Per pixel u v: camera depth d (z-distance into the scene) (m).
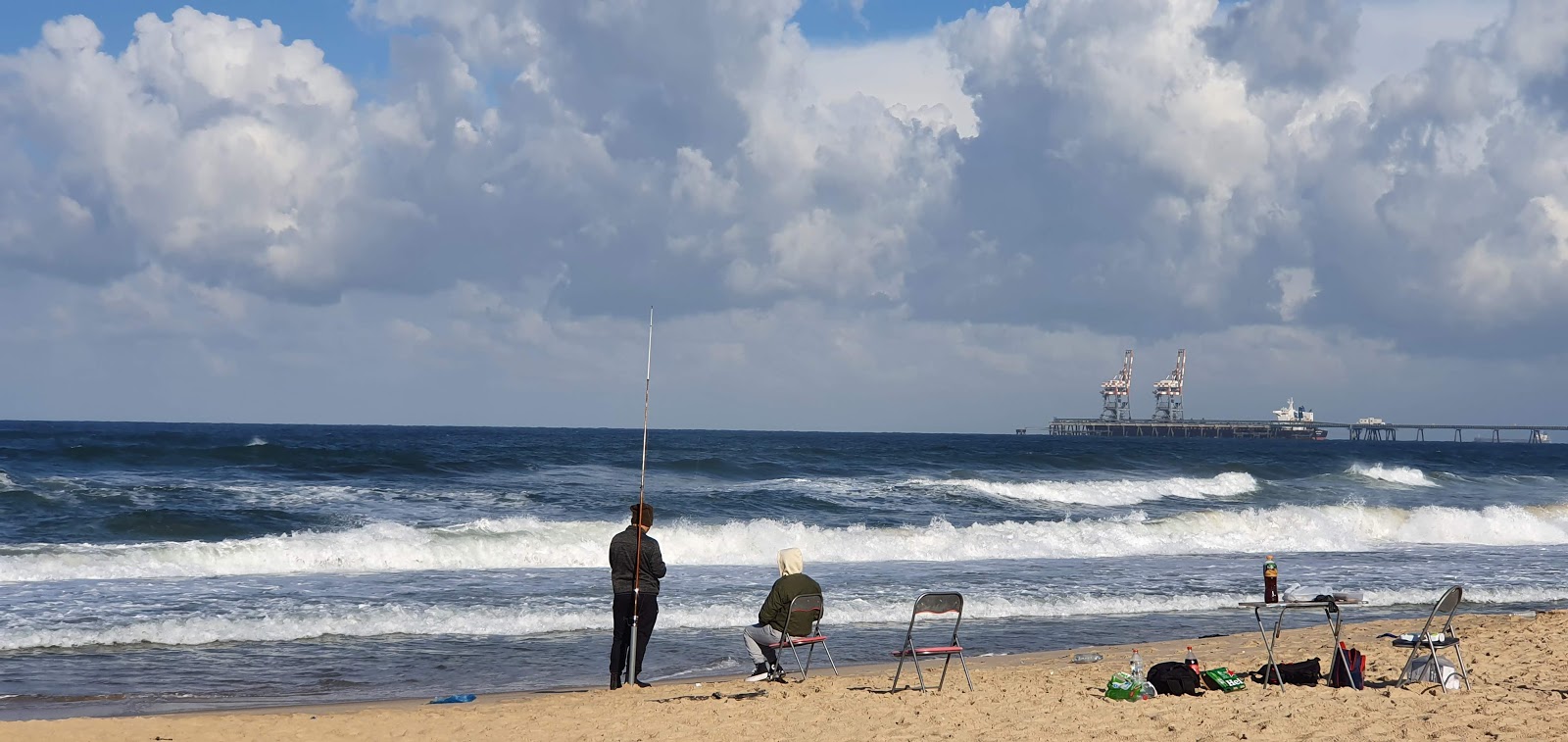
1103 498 36.28
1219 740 6.83
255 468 37.44
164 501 25.78
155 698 10.12
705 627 13.95
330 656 12.10
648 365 9.69
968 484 35.72
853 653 12.65
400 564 18.98
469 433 122.38
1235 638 13.07
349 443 68.69
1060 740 7.06
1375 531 27.39
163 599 14.89
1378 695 8.18
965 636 13.80
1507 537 27.34
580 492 31.30
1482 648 10.86
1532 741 6.58
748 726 7.82
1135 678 8.74
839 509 29.78
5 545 18.77
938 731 7.46
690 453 56.38
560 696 9.65
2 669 11.18
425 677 11.12
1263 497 38.22
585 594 15.98
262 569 18.02
